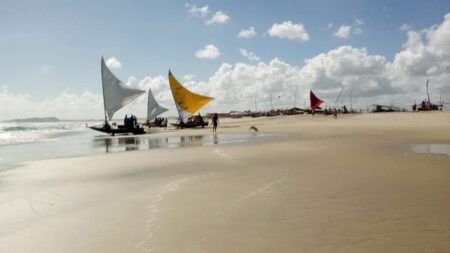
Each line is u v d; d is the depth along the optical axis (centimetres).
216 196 966
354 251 566
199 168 1514
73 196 1122
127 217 834
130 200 998
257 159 1686
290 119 8450
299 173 1234
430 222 680
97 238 705
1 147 3531
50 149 3086
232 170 1392
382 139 2572
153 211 863
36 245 691
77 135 6178
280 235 652
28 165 1942
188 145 2808
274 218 747
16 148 3362
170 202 936
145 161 1872
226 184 1117
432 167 1272
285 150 2022
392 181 1045
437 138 2595
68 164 1911
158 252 611
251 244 620
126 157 2108
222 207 853
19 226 831
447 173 1150
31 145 3728
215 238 658
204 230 703
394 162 1412
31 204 1049
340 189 966
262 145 2425
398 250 561
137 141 3703
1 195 1192
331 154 1747
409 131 3422
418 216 717
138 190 1135
